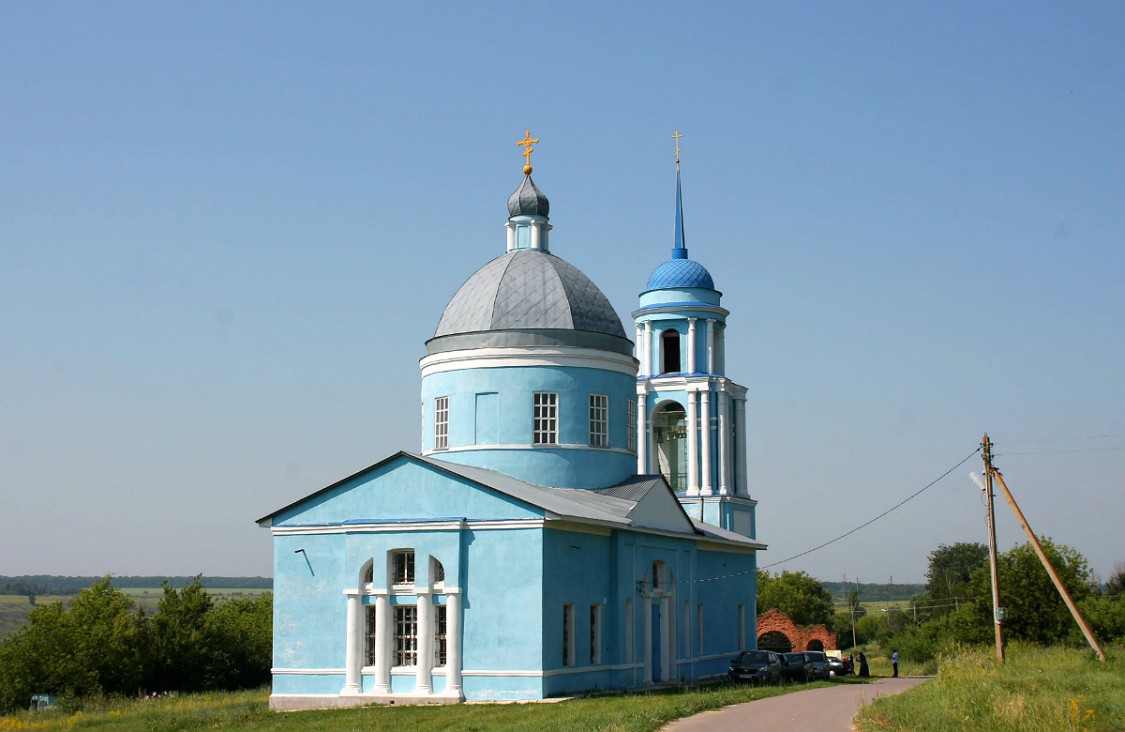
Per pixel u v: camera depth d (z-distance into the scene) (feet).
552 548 141.69
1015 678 133.69
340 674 146.41
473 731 103.24
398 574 146.30
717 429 248.52
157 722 127.85
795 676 190.49
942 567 549.54
